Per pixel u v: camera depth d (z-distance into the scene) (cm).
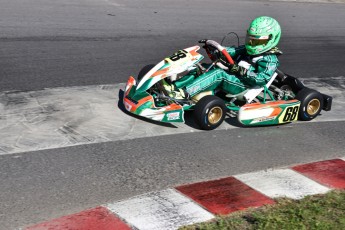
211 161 806
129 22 1652
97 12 1741
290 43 1662
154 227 608
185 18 1798
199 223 620
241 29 1727
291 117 984
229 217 640
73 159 765
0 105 932
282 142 912
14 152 768
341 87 1293
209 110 893
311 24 1989
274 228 609
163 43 1453
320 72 1393
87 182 707
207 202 675
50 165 741
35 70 1127
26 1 1781
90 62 1224
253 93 955
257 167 802
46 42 1336
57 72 1132
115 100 1012
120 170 748
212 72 944
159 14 1819
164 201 670
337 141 945
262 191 718
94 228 598
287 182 754
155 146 838
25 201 649
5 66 1130
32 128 853
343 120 1063
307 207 675
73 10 1728
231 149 859
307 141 930
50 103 963
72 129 865
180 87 938
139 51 1353
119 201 664
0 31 1386
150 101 891
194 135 898
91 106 968
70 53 1272
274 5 2284
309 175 785
